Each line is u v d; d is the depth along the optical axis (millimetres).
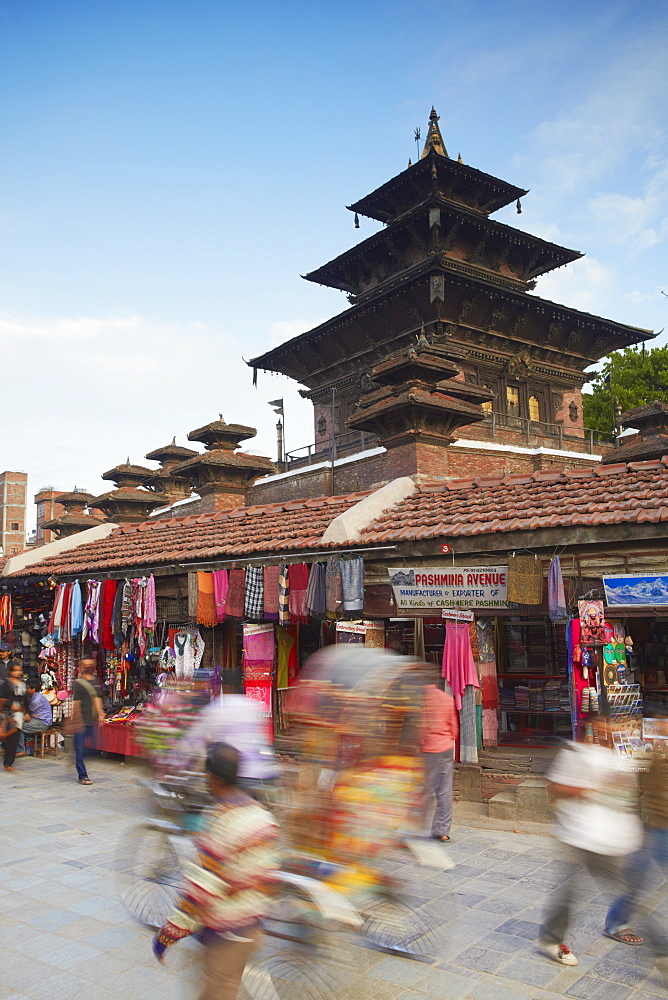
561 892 5195
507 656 12078
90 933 5883
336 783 5086
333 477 20578
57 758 14086
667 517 8359
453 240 27344
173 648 13625
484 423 24969
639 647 10734
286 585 11492
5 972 5242
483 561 9859
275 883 4301
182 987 5000
